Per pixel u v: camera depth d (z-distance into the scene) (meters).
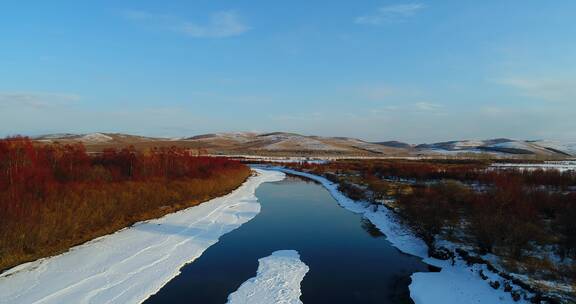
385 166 58.41
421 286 12.88
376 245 18.48
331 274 14.39
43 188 17.69
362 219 25.12
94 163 29.86
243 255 16.83
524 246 14.87
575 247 13.77
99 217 18.72
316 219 25.11
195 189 30.12
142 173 28.89
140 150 33.66
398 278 13.95
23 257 13.99
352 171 60.19
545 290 10.63
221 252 17.23
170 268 14.70
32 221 14.74
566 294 10.31
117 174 26.52
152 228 20.12
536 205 21.67
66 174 23.23
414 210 19.95
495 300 11.09
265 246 18.34
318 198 35.72
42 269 13.40
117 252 15.88
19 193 15.66
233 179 43.41
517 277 11.79
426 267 15.12
